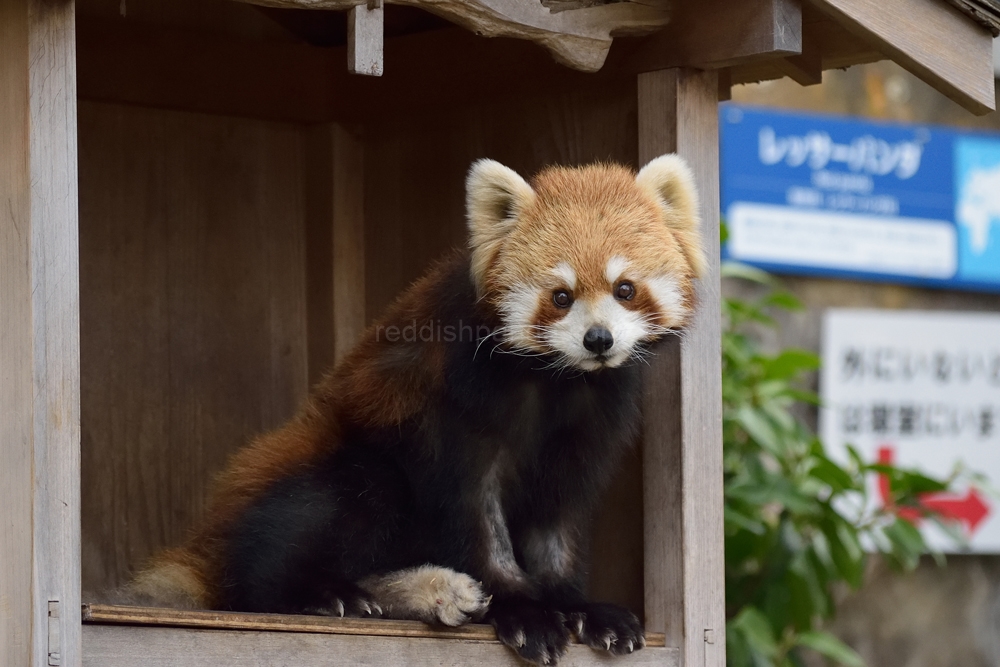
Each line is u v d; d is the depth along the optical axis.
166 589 5.45
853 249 10.85
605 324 5.06
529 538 5.77
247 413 6.93
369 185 7.04
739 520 8.15
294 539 5.37
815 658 10.81
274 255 7.06
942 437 11.09
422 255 6.78
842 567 8.32
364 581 5.35
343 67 7.02
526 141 6.33
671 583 5.62
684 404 5.63
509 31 5.20
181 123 6.88
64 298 4.27
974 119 11.66
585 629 5.31
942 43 5.69
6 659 4.12
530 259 5.21
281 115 7.01
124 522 6.57
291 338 7.06
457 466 5.39
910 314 11.05
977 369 11.21
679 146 5.70
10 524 4.17
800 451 8.81
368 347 5.84
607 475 5.71
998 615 11.48
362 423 5.63
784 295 8.62
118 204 6.67
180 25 6.80
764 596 8.36
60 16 4.32
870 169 10.95
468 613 5.00
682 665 5.56
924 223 11.12
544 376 5.45
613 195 5.34
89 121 6.61
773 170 10.55
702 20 5.63
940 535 11.05
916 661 11.14
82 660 4.22
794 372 8.57
